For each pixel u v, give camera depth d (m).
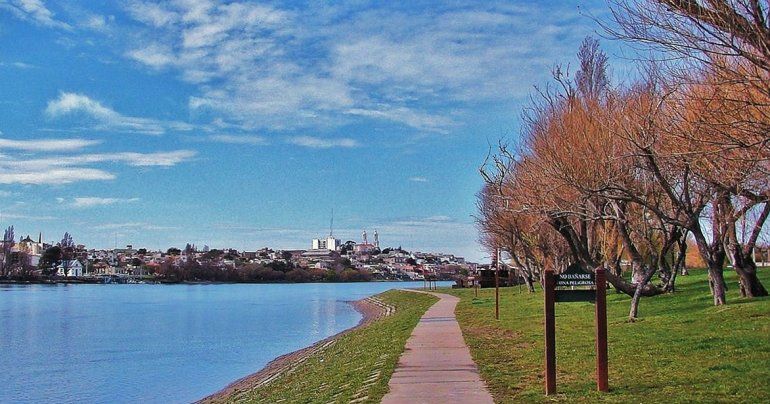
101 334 54.12
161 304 98.69
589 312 30.00
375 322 49.78
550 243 50.41
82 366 36.56
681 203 23.55
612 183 23.84
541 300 44.66
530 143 31.48
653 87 21.45
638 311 27.11
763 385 12.25
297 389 20.28
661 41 11.93
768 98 12.22
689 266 61.91
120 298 118.44
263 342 47.72
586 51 33.38
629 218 31.61
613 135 23.34
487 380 15.30
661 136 20.44
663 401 11.62
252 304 98.62
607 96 26.36
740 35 10.41
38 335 53.50
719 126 13.59
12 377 33.03
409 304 65.69
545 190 28.94
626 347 18.00
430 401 13.07
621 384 13.36
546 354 13.15
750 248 25.58
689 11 10.65
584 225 32.28
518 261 60.75
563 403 12.17
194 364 37.03
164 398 27.66
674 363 15.16
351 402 14.05
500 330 26.86
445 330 28.64
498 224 48.25
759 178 17.19
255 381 29.12
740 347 16.33
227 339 49.94
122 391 29.20
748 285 25.81
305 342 47.38
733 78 12.42
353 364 21.97
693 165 17.89
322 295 131.38
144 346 45.72
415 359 19.27
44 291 151.62
